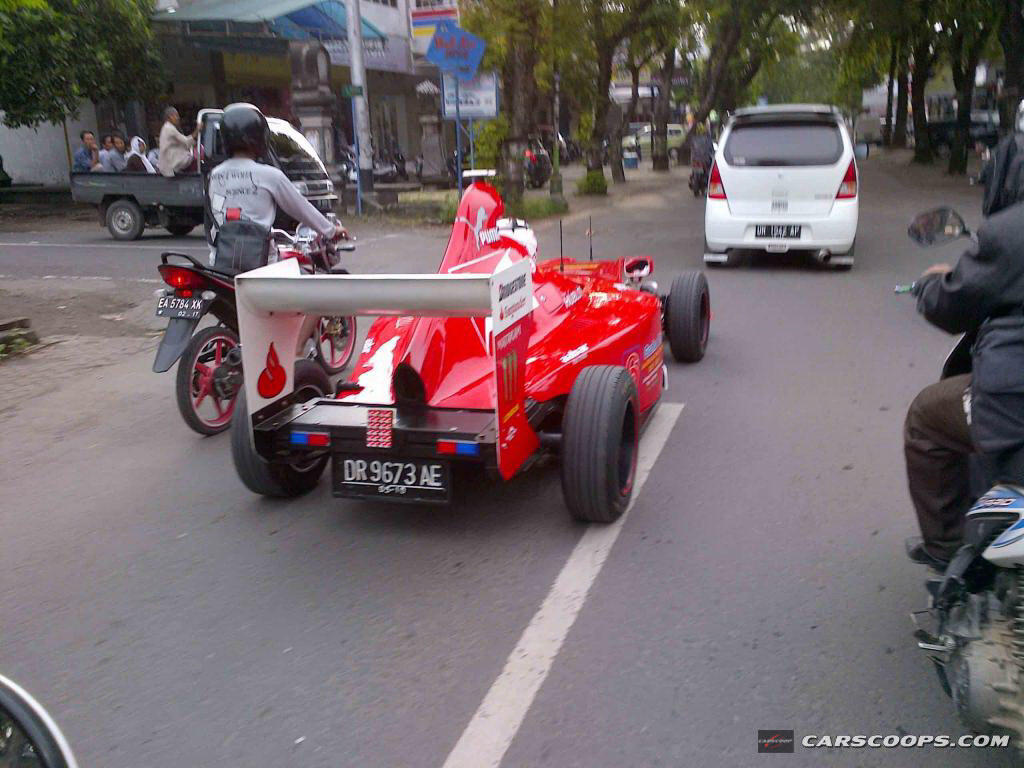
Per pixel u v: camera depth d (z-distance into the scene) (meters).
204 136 16.05
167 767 3.16
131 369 8.20
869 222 17.16
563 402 5.02
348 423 4.54
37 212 21.52
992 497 2.78
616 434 4.61
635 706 3.37
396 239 16.67
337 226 6.93
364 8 31.89
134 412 7.03
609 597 4.12
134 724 3.39
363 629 3.95
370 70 32.16
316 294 4.29
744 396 6.93
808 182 11.80
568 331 5.36
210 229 7.89
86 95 21.19
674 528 4.77
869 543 4.55
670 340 7.69
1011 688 2.67
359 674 3.63
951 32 27.84
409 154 37.34
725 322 9.41
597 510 4.68
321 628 3.97
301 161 15.99
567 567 4.40
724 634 3.80
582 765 3.09
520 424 4.36
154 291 11.61
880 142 55.34
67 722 3.41
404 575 4.39
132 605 4.23
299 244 6.77
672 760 3.10
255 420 4.64
